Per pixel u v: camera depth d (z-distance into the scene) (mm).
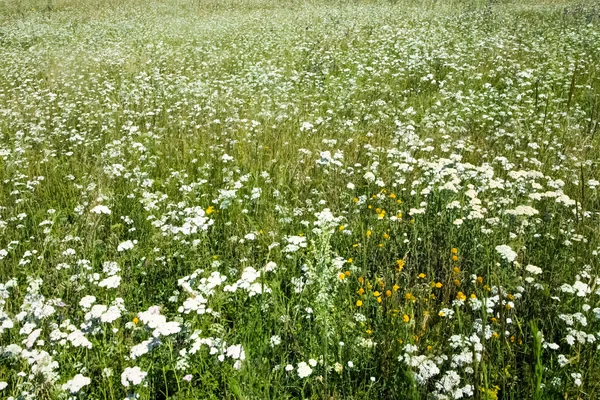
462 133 6699
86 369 2764
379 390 2730
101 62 11680
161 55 12164
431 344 2930
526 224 3830
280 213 4523
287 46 12641
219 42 13742
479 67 9805
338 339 2893
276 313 3092
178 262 3943
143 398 2535
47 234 4258
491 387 2578
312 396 2648
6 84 10211
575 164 5453
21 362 2828
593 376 2668
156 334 2500
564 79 8727
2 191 5500
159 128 7145
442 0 21016
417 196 4527
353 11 18359
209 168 5793
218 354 2838
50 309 2938
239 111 8070
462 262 3770
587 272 3482
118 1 24328
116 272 3750
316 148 6359
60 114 8148
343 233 4203
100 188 5184
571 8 16750
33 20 19219
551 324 2969
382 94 8727
